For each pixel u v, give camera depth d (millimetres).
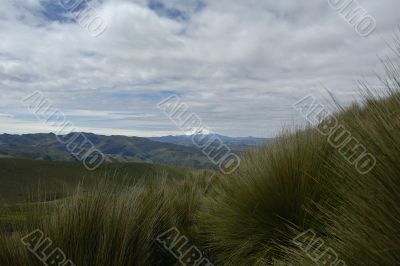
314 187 3834
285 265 3121
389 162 1977
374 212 1924
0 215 3199
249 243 4051
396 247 1802
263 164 4570
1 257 2984
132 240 3430
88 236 3252
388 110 2240
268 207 4074
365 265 1958
